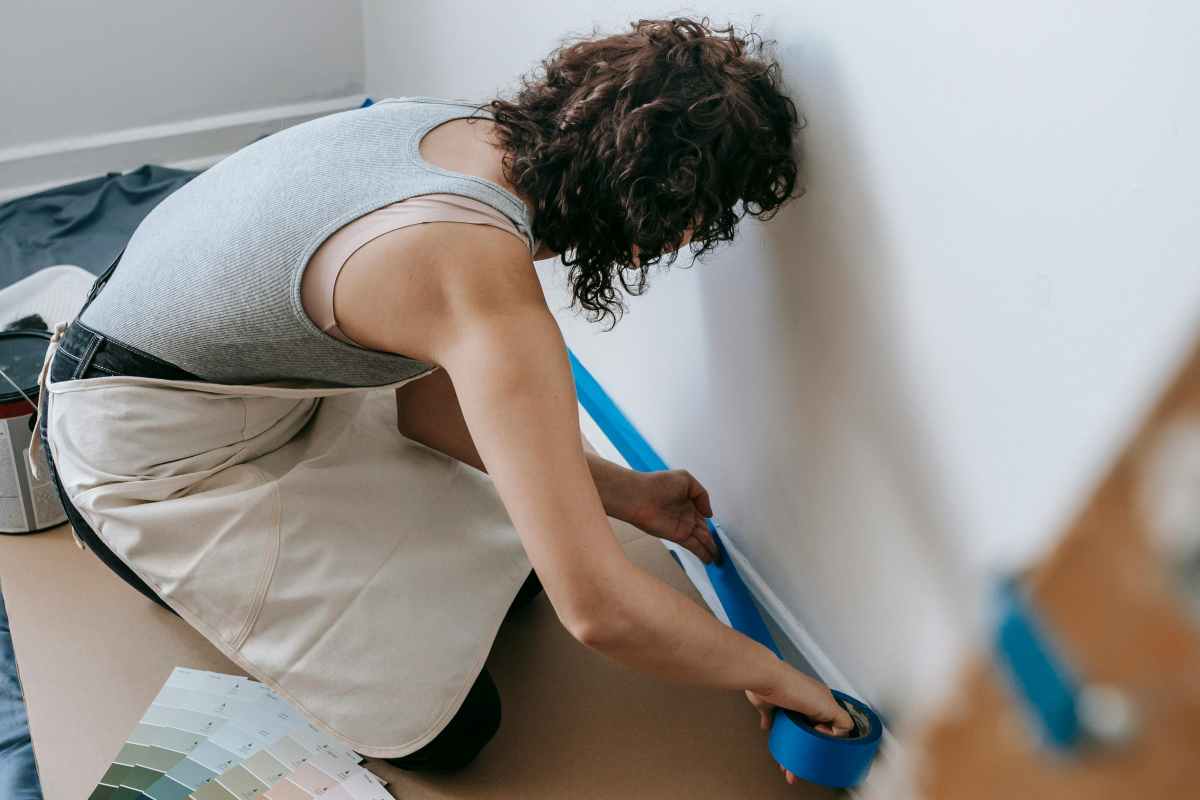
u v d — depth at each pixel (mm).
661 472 1486
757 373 1359
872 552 1230
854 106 1037
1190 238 739
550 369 933
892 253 1045
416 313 953
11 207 2273
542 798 1292
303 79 2555
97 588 1545
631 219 972
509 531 1342
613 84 988
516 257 960
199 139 2484
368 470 1265
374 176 1003
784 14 1108
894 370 1095
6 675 1411
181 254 1095
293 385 1171
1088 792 187
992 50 863
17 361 1595
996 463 993
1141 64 744
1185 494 163
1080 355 860
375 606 1216
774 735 1226
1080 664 184
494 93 1958
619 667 1458
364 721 1214
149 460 1179
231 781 1273
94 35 2256
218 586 1189
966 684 214
